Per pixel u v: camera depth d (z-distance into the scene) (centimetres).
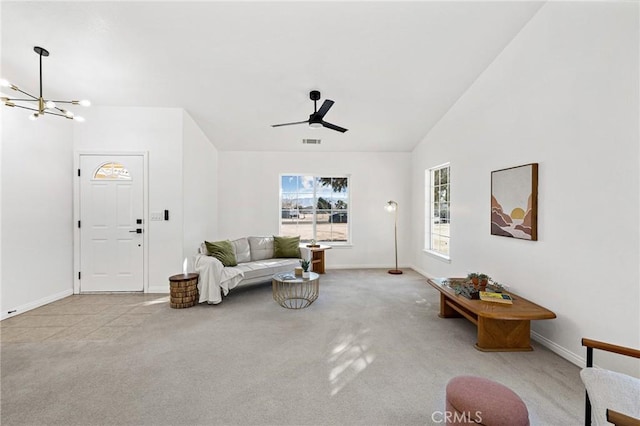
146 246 429
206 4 260
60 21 275
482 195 362
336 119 480
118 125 426
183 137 435
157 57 327
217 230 590
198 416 173
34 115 308
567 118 238
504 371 222
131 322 320
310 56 330
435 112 459
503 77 319
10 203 340
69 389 198
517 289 300
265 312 352
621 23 197
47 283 385
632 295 192
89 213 425
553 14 251
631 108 192
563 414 174
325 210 625
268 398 189
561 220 245
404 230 618
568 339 239
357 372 221
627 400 126
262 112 452
